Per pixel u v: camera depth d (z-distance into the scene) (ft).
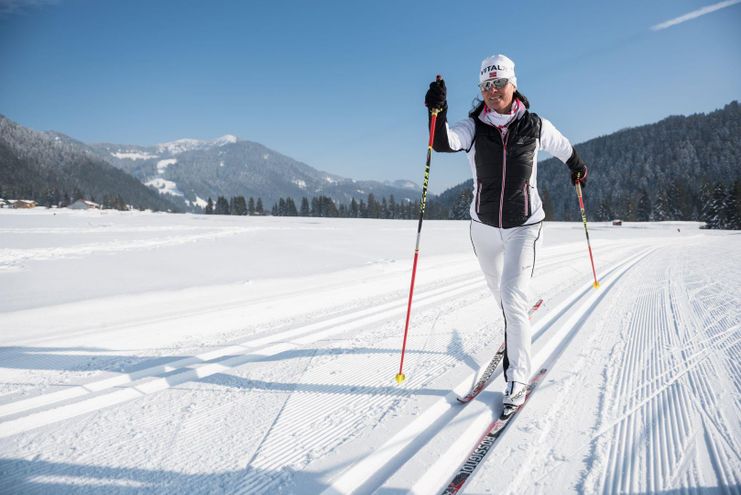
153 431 6.96
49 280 18.40
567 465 5.79
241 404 7.95
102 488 5.45
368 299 17.42
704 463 5.74
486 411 7.36
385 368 9.71
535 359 10.01
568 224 135.85
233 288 17.83
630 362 9.75
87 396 8.28
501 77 7.08
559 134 8.26
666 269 27.84
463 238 44.62
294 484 5.48
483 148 7.65
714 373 8.97
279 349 11.26
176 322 13.35
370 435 6.68
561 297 17.33
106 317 13.58
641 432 6.61
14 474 5.76
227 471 5.80
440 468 5.83
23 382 8.90
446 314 14.94
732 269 27.53
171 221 69.05
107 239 36.17
